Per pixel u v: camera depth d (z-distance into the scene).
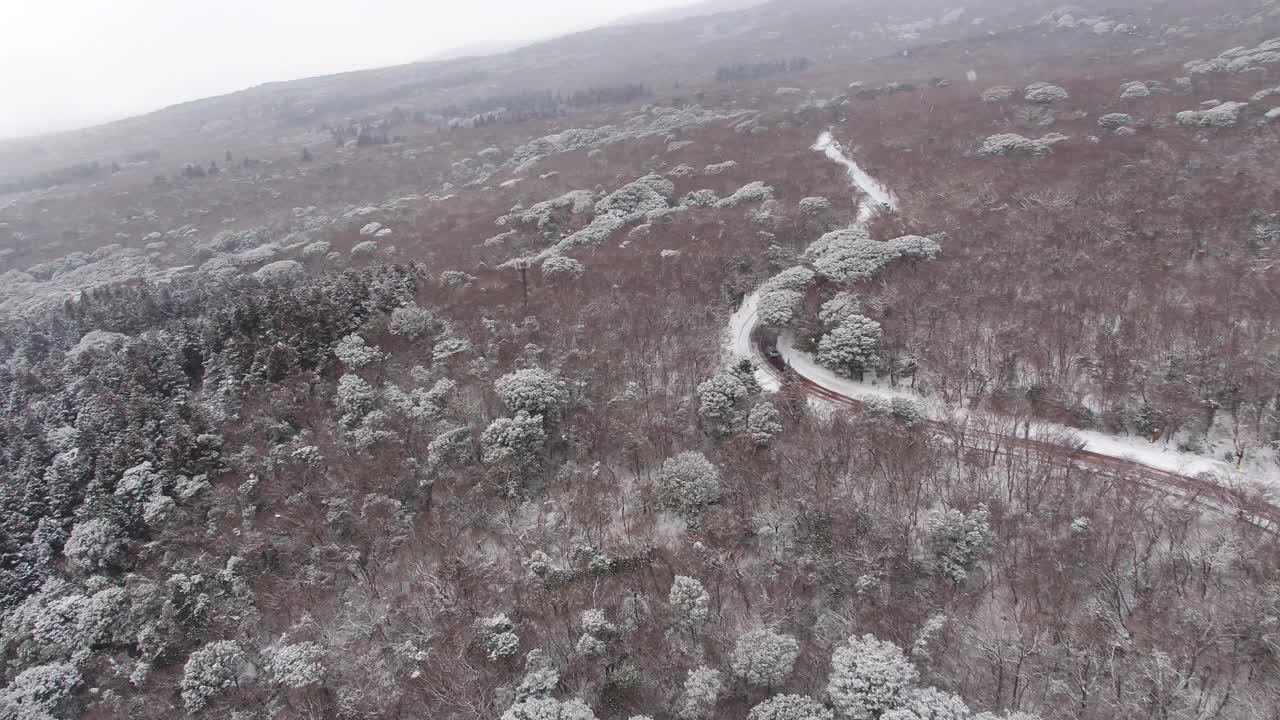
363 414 69.56
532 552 55.19
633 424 65.44
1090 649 41.84
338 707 46.62
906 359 71.50
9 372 89.81
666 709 44.25
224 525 59.59
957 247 87.25
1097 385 64.06
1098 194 92.75
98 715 48.78
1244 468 55.19
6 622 54.66
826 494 54.72
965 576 47.38
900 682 39.38
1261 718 37.16
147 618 53.34
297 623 52.47
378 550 56.53
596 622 47.00
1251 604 41.47
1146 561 46.31
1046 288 75.25
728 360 77.94
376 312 85.88
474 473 62.16
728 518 54.84
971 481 55.41
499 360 76.31
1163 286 71.38
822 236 94.00
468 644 48.44
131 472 62.47
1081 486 53.16
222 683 48.72
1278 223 77.81
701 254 97.88
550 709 41.09
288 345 76.75
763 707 40.31
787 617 47.81
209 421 68.75
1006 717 36.44
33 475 66.00
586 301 88.31
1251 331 63.31
